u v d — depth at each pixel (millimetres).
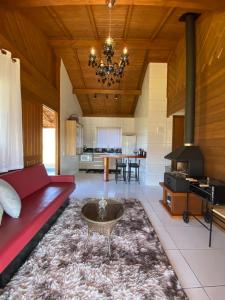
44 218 2529
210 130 3562
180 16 4215
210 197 2697
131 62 6379
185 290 1862
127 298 1712
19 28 3750
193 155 3738
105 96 8469
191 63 3875
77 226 3100
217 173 3322
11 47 3395
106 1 3127
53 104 5656
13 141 3283
